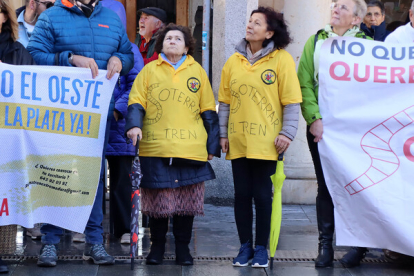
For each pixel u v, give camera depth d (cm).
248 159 514
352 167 501
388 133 503
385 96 505
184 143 492
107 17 523
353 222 507
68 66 503
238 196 516
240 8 755
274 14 496
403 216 497
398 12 942
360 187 500
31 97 491
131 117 487
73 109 502
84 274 478
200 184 508
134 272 486
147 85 504
